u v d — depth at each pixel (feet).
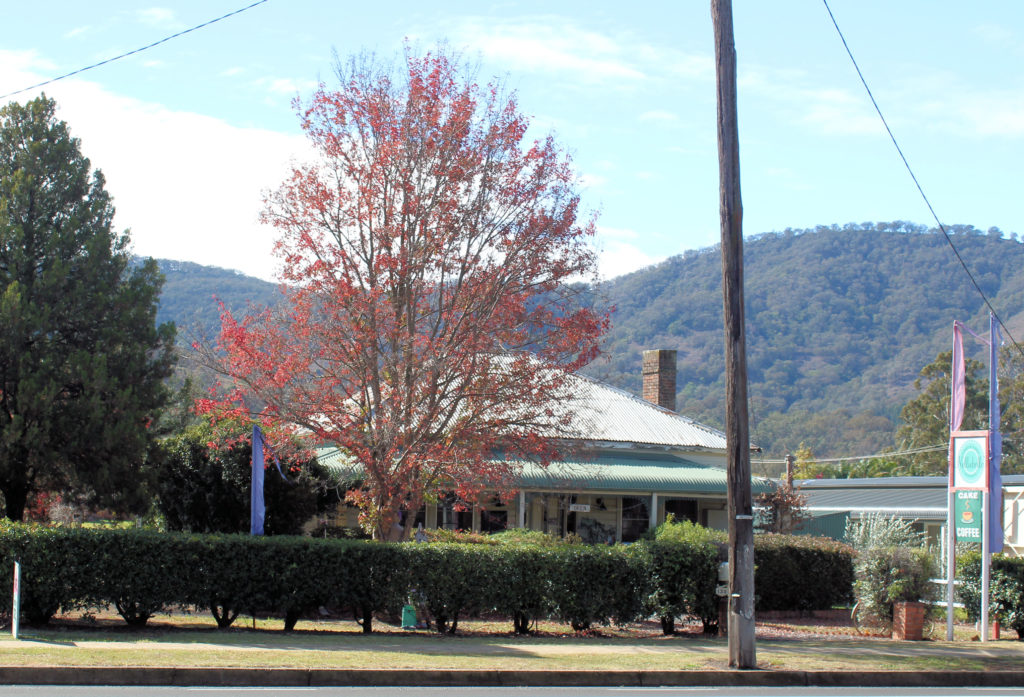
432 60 63.67
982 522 53.62
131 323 63.67
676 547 55.26
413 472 62.13
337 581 50.70
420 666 37.24
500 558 52.49
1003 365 193.06
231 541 49.88
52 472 60.85
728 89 42.57
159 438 70.08
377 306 62.28
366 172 62.08
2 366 59.67
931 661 43.62
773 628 59.62
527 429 62.44
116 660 35.76
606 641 50.57
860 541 69.72
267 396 60.64
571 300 64.28
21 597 46.96
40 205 63.62
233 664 36.09
